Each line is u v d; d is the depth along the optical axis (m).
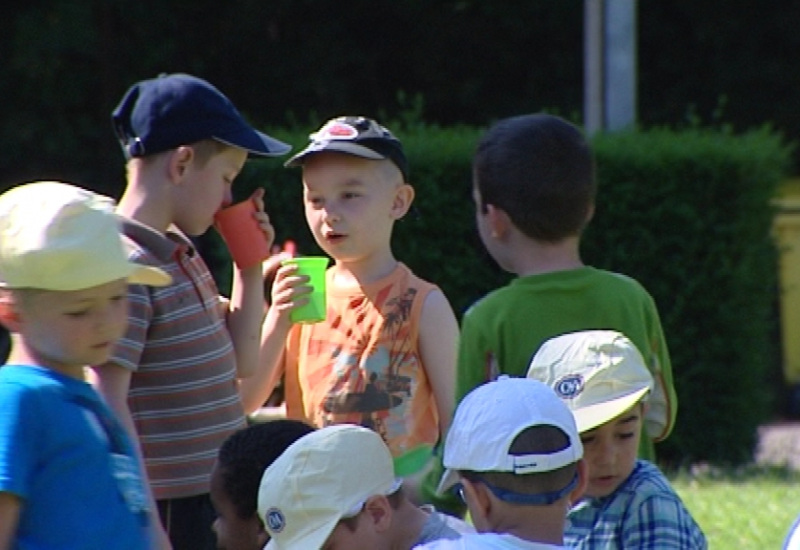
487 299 15.28
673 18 65.69
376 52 66.69
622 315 15.09
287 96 66.50
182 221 15.94
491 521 12.25
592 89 38.72
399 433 17.00
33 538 11.78
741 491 28.45
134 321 14.88
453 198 34.25
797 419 48.62
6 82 65.38
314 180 17.39
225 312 16.95
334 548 12.77
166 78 16.30
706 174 34.19
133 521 12.29
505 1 65.25
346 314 17.44
